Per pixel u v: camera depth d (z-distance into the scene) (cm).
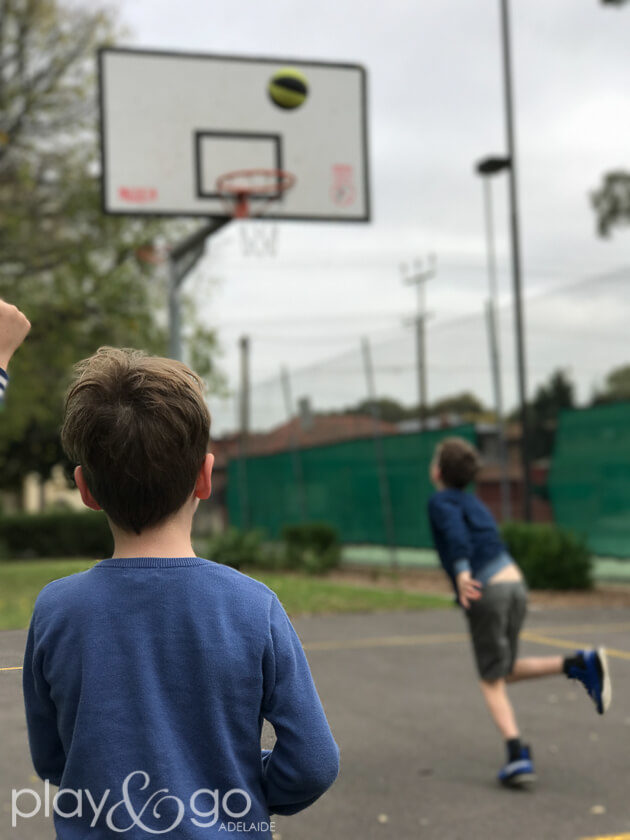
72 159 1761
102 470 139
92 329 1777
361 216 1167
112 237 1736
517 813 393
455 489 467
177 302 1255
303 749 138
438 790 424
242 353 2120
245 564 1633
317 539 1650
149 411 140
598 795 416
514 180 1459
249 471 2078
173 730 133
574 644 812
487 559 446
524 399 1324
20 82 1736
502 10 1503
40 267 1703
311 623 954
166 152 1112
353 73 1176
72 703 135
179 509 144
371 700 606
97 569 142
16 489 3141
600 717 563
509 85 1486
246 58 1143
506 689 651
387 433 1560
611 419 1215
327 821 383
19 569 1727
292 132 1151
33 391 1773
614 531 1213
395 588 1344
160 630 135
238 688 135
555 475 1322
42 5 1731
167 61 1123
